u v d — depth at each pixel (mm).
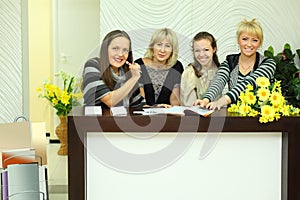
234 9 4359
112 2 4285
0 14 4074
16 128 2906
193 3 4359
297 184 2816
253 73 4137
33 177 2623
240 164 2855
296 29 4414
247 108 2818
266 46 4402
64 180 3922
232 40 4355
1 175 2580
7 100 4117
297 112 2939
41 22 4121
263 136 2857
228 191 2859
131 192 2814
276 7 4383
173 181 2828
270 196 2891
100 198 2805
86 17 4176
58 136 3932
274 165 2881
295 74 4188
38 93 4082
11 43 4109
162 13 4363
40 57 4121
